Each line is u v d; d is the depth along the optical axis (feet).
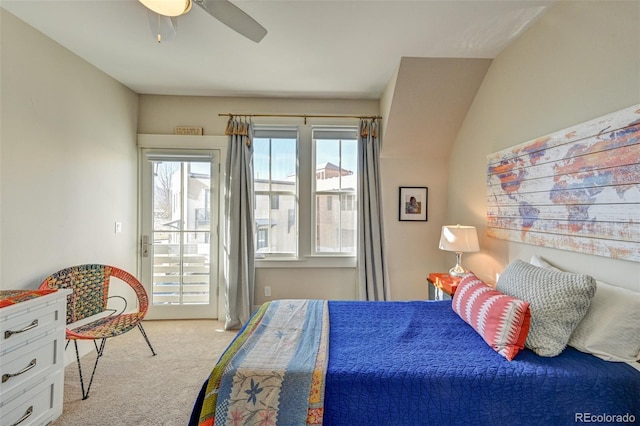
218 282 10.39
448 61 7.93
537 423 3.62
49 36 6.75
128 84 9.36
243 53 7.50
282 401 3.63
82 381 6.07
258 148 10.46
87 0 5.60
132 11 5.94
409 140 9.93
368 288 9.86
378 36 6.81
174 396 6.12
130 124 9.72
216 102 10.30
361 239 9.96
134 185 9.95
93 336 6.26
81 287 7.40
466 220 9.22
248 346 4.52
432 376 3.75
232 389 3.70
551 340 4.21
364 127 10.11
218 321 10.19
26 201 6.29
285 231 10.55
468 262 9.07
